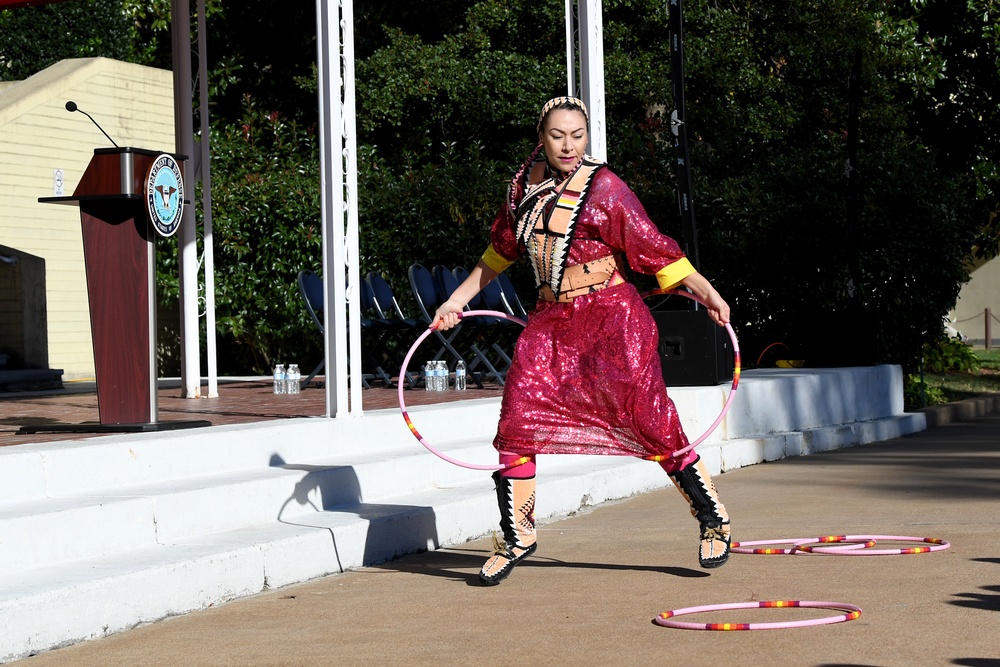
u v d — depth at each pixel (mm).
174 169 8602
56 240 18891
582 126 6199
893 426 15000
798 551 6980
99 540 6215
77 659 5184
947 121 22516
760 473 11344
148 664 5066
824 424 14055
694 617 5535
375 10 24719
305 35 24609
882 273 17938
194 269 13016
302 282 13469
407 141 22406
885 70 20672
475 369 17250
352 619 5793
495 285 15180
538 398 6309
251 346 20844
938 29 21703
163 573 5918
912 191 17766
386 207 19109
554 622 5555
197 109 24781
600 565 6984
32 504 6254
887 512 8672
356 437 8922
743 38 20938
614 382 6211
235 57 24594
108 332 8344
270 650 5234
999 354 30625
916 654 4750
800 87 20672
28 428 8391
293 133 21750
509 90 21406
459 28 23812
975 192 22406
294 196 19703
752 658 4781
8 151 18062
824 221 17688
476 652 5059
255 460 7980
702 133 20078
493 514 8570
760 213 17781
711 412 11789
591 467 9930
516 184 6383
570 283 6242
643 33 21375
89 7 25219
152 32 26656
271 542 6605
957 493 9508
